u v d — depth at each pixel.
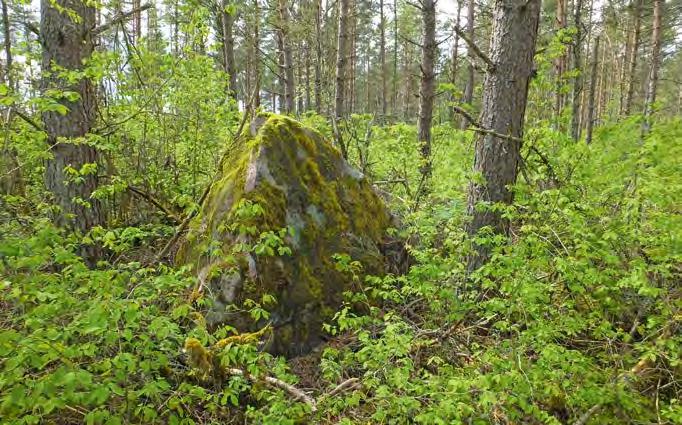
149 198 6.34
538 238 4.27
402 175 7.79
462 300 4.32
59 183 5.07
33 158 4.57
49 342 2.46
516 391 2.97
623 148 4.95
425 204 6.37
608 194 4.75
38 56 5.47
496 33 4.92
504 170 4.96
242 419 3.33
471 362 3.87
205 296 4.12
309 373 4.07
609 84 28.98
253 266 4.21
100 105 6.48
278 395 3.02
